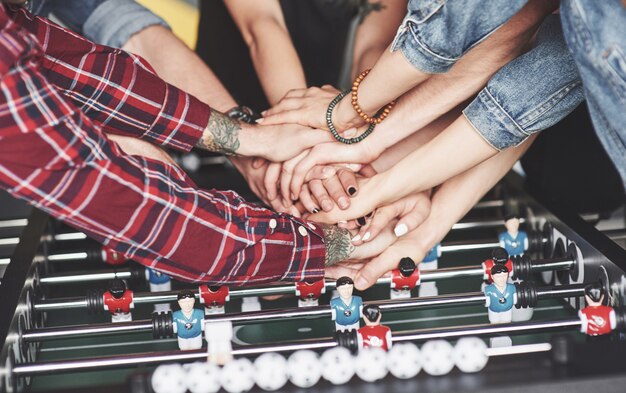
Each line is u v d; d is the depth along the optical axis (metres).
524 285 1.89
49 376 1.85
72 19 2.49
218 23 3.08
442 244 2.19
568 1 1.43
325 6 2.78
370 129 2.06
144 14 2.48
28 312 1.86
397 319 2.05
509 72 1.83
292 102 2.20
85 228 1.62
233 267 1.75
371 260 2.02
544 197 2.28
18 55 1.47
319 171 2.10
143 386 1.50
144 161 1.66
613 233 2.24
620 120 1.42
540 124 1.84
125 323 1.81
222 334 1.58
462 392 1.48
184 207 1.67
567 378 1.49
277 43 2.54
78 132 1.53
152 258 1.69
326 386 1.53
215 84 2.43
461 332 1.72
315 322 2.05
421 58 1.72
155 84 1.94
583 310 1.75
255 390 1.53
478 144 1.90
